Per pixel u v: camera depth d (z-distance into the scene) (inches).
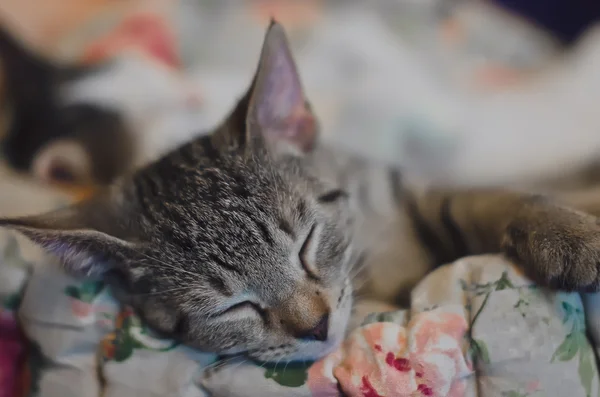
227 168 11.4
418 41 19.1
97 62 17.8
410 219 13.4
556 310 10.1
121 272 11.2
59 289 10.9
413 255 13.2
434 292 10.6
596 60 17.2
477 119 16.8
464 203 12.4
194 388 10.8
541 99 17.0
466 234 12.2
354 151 15.5
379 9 19.9
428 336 10.1
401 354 10.1
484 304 10.2
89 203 12.0
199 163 11.6
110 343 10.9
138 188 12.0
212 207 11.0
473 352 10.1
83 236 10.6
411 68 17.9
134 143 16.5
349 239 12.2
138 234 11.2
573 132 16.3
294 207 11.3
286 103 12.3
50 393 10.9
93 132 16.8
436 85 17.8
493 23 20.5
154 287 11.0
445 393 10.0
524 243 10.5
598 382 10.2
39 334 11.0
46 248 10.6
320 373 10.4
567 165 15.8
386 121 16.5
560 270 10.1
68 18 20.5
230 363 10.9
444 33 19.9
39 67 17.9
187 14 19.2
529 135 16.4
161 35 18.4
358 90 17.0
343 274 11.6
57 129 17.0
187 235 11.0
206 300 10.9
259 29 18.6
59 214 11.4
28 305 11.0
